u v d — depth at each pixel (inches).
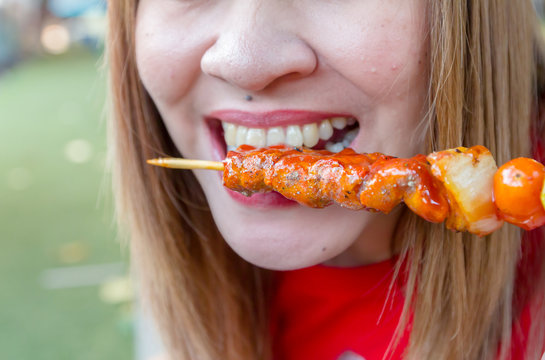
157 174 12.7
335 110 9.9
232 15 9.6
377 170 8.7
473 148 8.4
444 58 9.5
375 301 12.1
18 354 27.2
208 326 13.5
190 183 13.1
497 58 10.3
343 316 12.5
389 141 10.0
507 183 7.9
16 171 51.6
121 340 27.6
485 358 11.4
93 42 118.7
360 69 9.4
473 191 8.2
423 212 8.4
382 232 11.6
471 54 10.0
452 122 9.8
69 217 41.4
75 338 28.1
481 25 10.0
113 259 35.1
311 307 12.9
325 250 10.4
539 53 12.1
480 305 11.0
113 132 12.7
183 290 13.3
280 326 13.6
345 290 12.3
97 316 29.6
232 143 11.0
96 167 51.6
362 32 9.3
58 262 35.1
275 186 9.5
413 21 9.4
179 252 13.2
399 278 11.8
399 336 11.3
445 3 9.4
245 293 13.6
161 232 13.0
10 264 35.1
